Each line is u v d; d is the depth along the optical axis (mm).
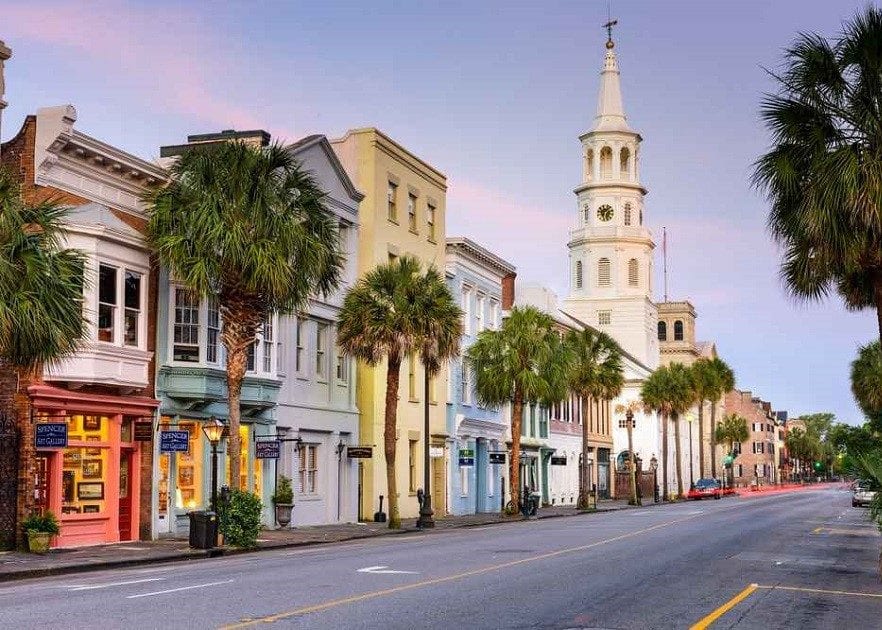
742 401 182750
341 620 12586
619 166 110000
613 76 111000
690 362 133375
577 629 12250
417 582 17031
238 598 14688
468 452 51031
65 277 20422
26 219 20531
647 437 100688
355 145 45438
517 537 30625
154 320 30969
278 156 28953
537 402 56719
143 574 19516
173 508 31578
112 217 29266
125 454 29922
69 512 27688
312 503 39781
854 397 56281
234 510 27734
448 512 52906
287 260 28203
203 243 27531
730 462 136750
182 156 29047
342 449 42500
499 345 51906
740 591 16656
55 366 26281
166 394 31234
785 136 20969
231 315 28875
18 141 27328
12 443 26297
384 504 45406
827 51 20531
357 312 38562
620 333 108062
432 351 39062
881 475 19125
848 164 19547
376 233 45031
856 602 15633
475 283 57312
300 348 39562
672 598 15531
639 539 29344
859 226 19938
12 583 19188
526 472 67125
